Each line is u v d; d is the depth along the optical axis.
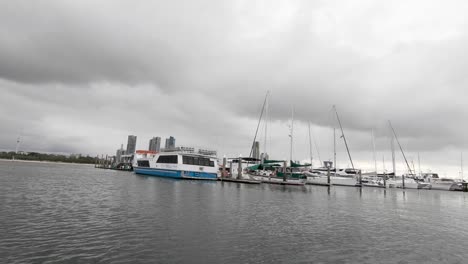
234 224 14.48
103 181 43.91
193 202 22.06
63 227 12.30
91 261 8.48
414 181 75.88
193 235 11.85
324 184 63.66
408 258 10.38
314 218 17.92
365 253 10.70
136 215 15.57
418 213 23.72
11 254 8.70
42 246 9.62
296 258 9.69
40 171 67.69
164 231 12.27
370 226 16.17
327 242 11.99
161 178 60.78
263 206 22.19
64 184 34.44
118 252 9.37
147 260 8.75
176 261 8.77
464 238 14.21
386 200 36.00
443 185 76.50
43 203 18.44
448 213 24.81
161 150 73.81
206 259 9.10
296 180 56.06
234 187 44.06
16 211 15.22
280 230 13.75
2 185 28.30
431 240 13.39
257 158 63.12
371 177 77.06
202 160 62.56
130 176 66.94
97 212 16.08
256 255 9.77
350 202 30.11
